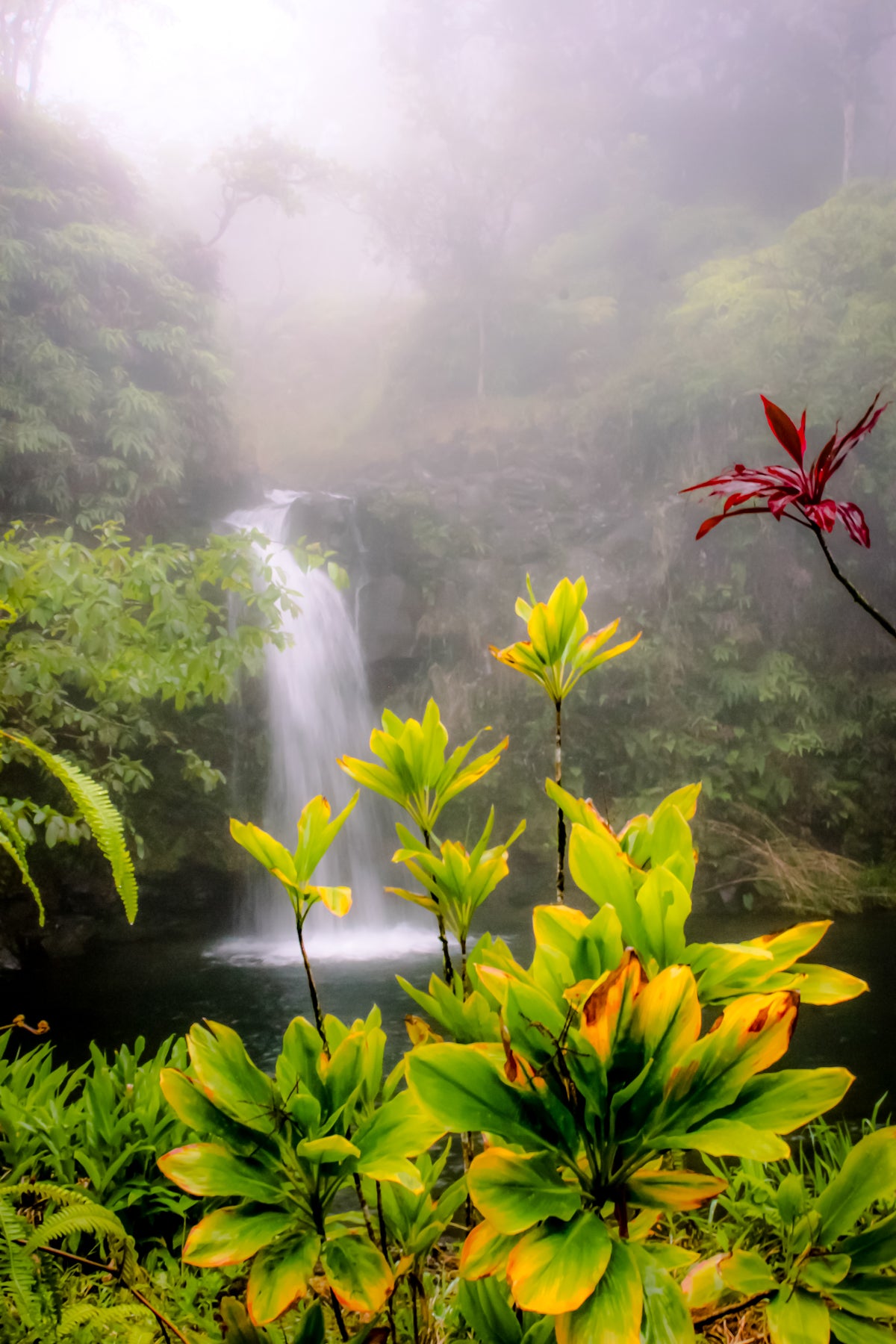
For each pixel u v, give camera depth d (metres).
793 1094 0.57
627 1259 0.53
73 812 8.70
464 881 0.96
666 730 11.39
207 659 3.26
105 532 3.25
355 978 7.72
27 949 8.59
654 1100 0.58
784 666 11.47
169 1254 1.79
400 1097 0.76
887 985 6.53
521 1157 0.57
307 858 0.90
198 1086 0.73
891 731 11.60
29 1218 1.78
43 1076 2.52
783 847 10.67
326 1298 1.38
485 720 11.50
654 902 0.70
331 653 11.38
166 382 11.66
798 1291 0.67
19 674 3.21
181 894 9.98
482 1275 0.59
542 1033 0.61
